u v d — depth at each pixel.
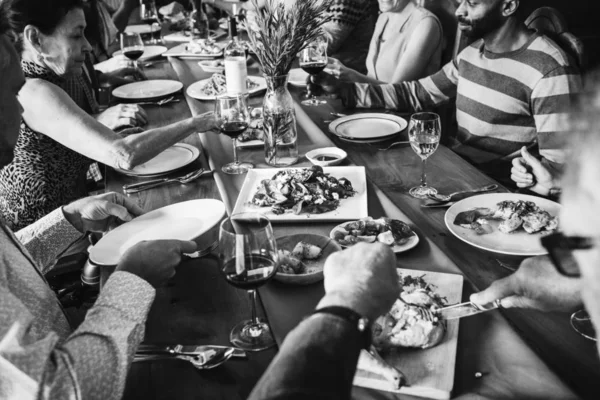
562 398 0.80
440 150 1.82
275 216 1.40
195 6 3.61
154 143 1.74
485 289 0.99
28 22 1.71
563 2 4.49
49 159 1.95
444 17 2.95
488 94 2.03
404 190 1.55
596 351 0.97
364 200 1.44
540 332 1.03
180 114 2.30
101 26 3.72
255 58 3.12
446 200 1.46
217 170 1.73
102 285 1.18
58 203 2.04
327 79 2.28
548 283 0.88
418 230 1.31
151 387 0.90
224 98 1.65
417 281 1.05
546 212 1.29
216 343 1.00
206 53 3.21
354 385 0.84
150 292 0.96
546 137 1.83
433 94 2.23
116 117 2.12
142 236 1.32
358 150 1.85
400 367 0.85
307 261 1.19
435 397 0.81
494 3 1.88
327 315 0.70
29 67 1.82
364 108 2.28
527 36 1.93
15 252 0.98
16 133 1.13
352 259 0.80
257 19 1.60
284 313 1.04
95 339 0.83
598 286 0.55
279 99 1.69
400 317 0.91
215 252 1.30
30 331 0.84
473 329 0.95
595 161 0.51
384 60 2.95
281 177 1.51
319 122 2.13
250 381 0.90
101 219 1.45
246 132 1.98
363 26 3.52
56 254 1.43
